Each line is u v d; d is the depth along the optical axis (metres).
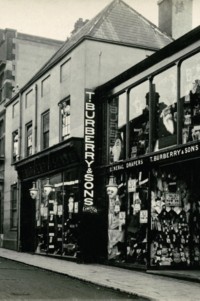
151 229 14.28
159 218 14.40
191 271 13.83
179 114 13.23
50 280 12.77
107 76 18.17
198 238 14.50
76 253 17.83
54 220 20.45
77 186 18.16
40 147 22.38
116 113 16.70
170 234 14.42
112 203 16.56
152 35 20.12
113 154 16.73
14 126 26.47
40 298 9.50
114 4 20.50
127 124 15.89
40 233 22.08
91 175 17.30
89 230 17.16
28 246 23.81
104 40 18.31
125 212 15.73
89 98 17.52
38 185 22.64
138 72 15.38
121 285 11.48
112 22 19.62
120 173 16.20
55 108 20.88
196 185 14.53
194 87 12.81
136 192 15.23
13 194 26.16
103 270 14.91
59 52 23.02
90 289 11.15
